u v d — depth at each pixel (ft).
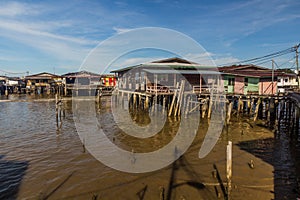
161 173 32.30
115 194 26.76
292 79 118.42
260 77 86.99
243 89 87.51
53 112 93.56
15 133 56.65
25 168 34.47
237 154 39.50
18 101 133.39
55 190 27.86
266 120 67.97
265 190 26.99
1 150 43.01
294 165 34.47
